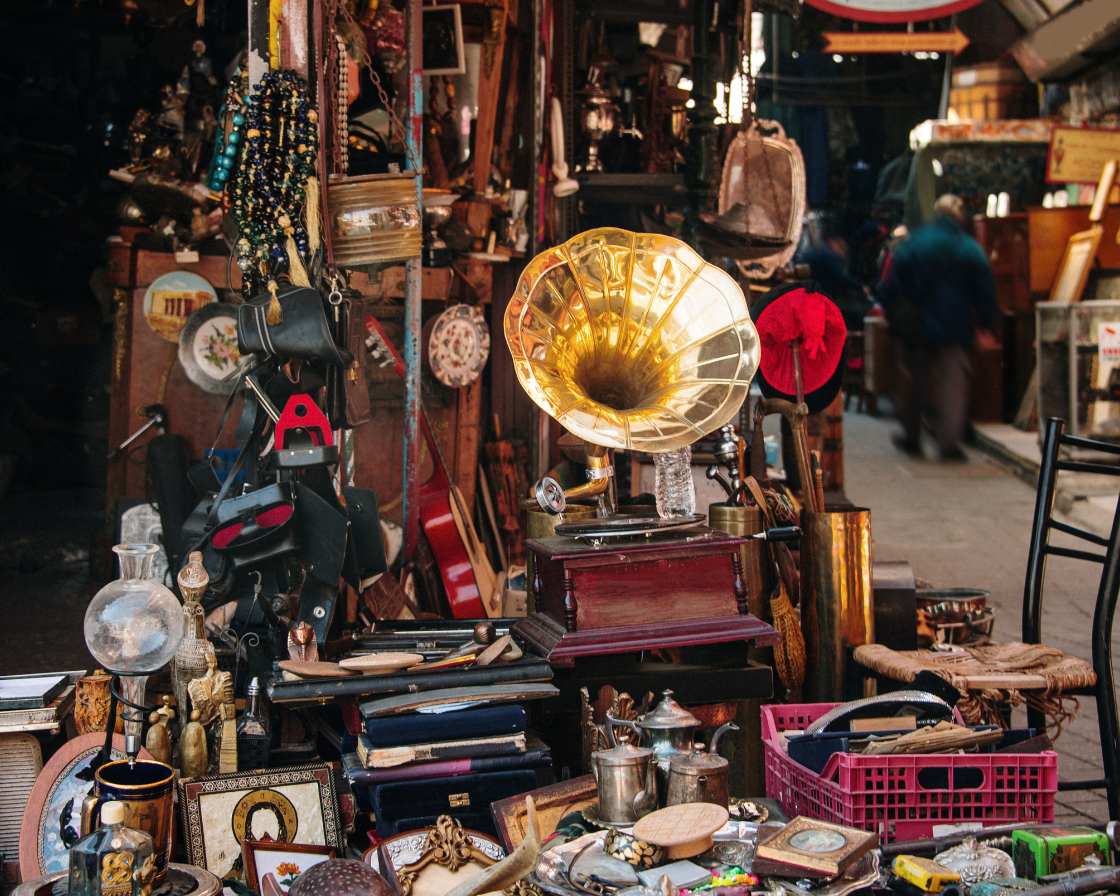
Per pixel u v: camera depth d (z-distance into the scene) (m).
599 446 3.40
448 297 5.39
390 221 3.61
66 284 8.49
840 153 18.22
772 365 4.13
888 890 2.62
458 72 5.41
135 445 5.27
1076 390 11.69
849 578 3.78
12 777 2.94
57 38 8.20
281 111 3.39
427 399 5.38
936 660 3.59
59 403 8.38
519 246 6.02
